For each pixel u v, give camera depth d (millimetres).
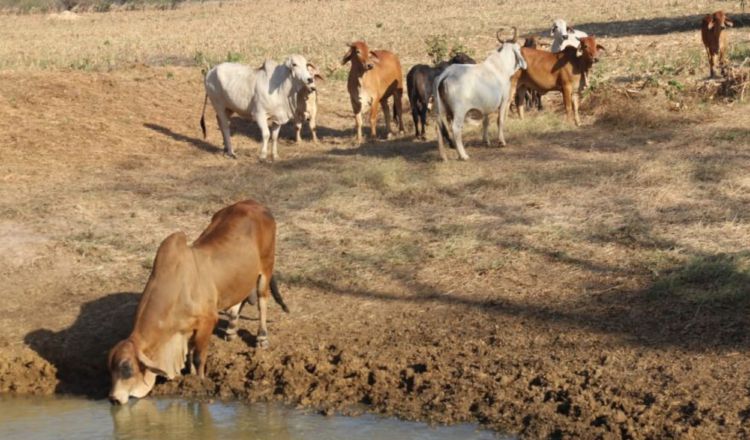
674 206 11555
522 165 13617
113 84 17953
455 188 12789
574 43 18562
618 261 10188
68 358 9281
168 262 8172
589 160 13664
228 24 41625
